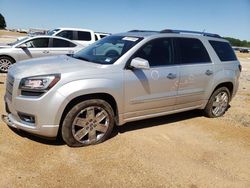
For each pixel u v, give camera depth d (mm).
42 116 4289
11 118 4676
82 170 4047
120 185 3803
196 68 6004
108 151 4652
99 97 4754
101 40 6027
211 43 6543
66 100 4328
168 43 5652
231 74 6789
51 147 4578
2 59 11312
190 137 5605
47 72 4395
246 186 4117
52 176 3842
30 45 11648
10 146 4484
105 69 4750
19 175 3787
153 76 5258
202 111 6926
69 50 12008
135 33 5789
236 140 5688
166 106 5664
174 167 4383
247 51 76500
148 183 3910
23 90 4379
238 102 8938
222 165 4625
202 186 3988
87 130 4684
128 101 5020
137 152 4719
